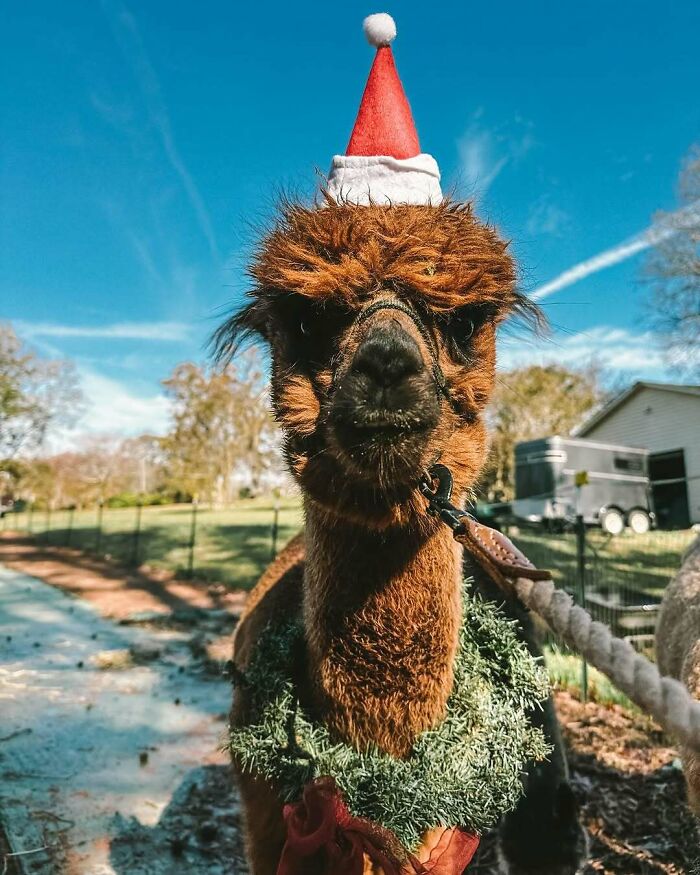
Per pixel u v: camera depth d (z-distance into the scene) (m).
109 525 28.36
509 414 33.81
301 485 1.96
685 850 3.83
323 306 1.96
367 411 1.66
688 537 9.20
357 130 2.72
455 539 2.01
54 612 10.93
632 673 1.03
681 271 24.81
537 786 2.92
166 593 12.78
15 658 7.88
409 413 1.67
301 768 2.05
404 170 2.52
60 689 6.69
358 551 1.98
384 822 1.96
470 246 2.09
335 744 2.11
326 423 1.83
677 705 0.95
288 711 2.18
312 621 2.13
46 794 4.49
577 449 20.48
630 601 7.56
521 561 1.72
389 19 2.75
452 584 2.10
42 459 53.03
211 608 11.23
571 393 35.62
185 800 4.46
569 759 4.97
